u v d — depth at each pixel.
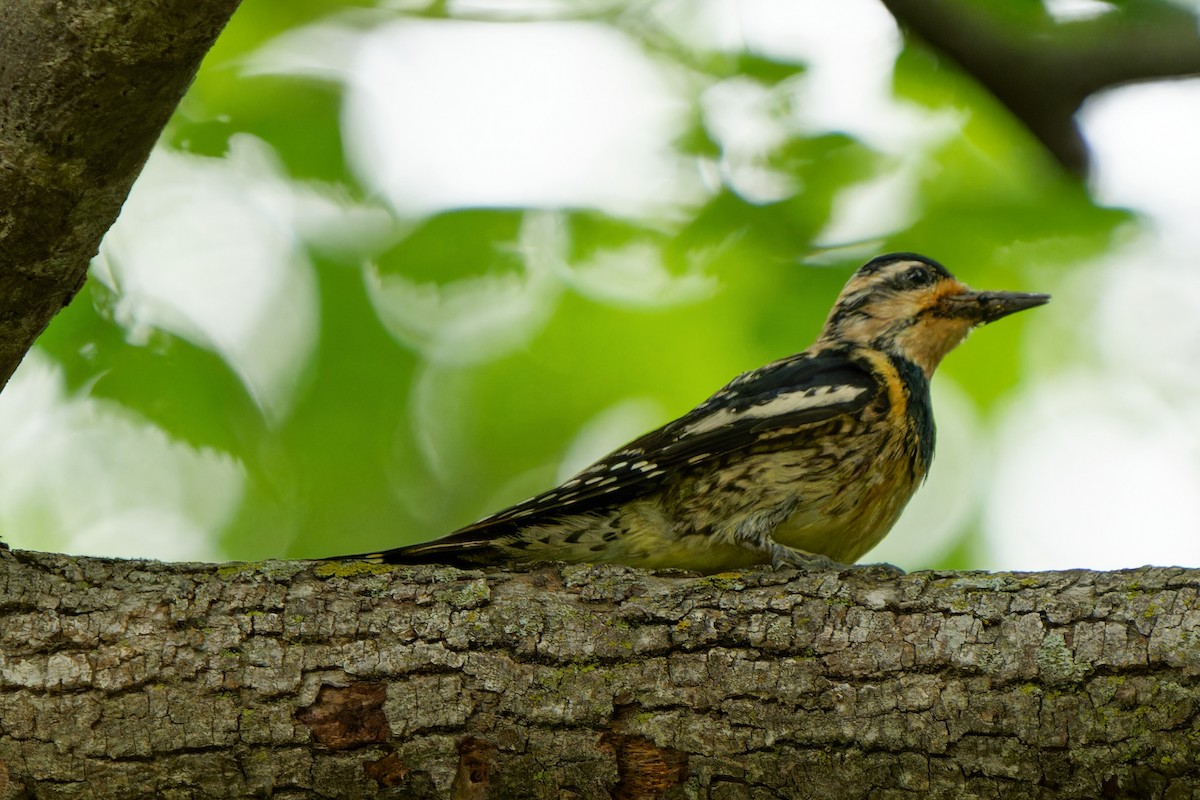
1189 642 7.16
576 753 7.70
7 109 7.05
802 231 13.24
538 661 7.81
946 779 7.43
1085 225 12.98
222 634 7.82
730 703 7.66
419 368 14.43
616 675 7.75
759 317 13.55
